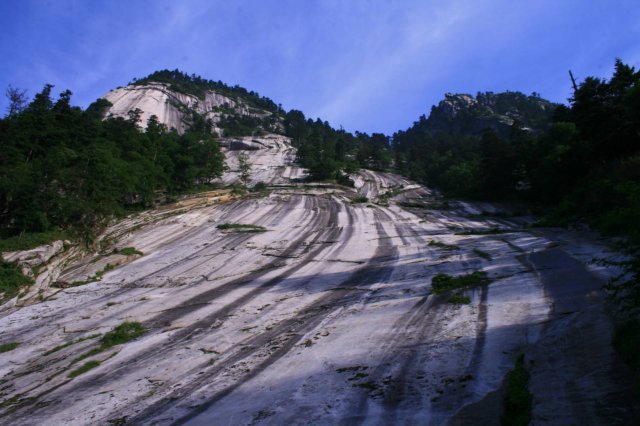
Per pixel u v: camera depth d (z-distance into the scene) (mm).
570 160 38281
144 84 172875
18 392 10992
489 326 9422
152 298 19375
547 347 7590
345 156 116750
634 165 24078
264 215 41656
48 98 71812
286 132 166750
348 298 15328
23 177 31062
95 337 14930
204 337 13055
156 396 9070
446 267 18016
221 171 75688
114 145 56969
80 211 31328
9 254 24625
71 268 26562
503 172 52969
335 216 41188
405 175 103812
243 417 7039
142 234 34156
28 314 19047
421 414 6059
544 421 5250
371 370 8109
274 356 10266
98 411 8766
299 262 23953
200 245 30516
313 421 6414
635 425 4719
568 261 14984
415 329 10180
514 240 22844
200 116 149500
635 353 6109
